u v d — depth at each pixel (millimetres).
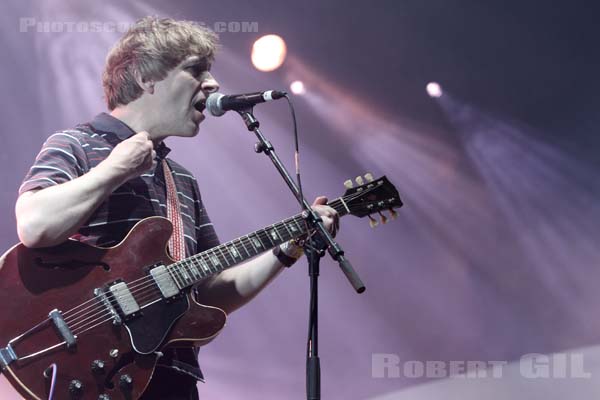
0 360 2232
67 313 2348
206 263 2660
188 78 2789
